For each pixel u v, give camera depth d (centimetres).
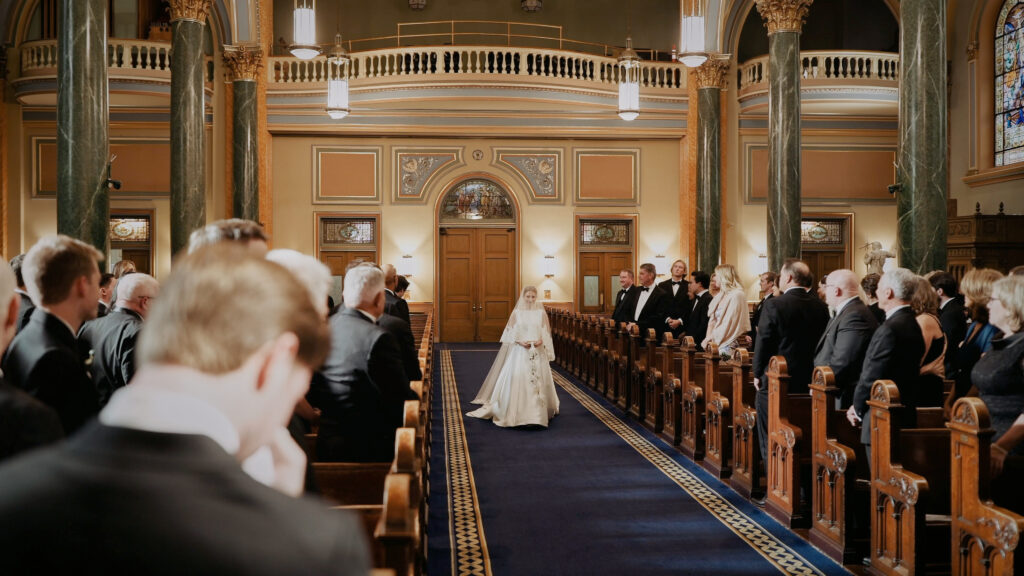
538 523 546
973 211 1830
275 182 1861
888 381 436
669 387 810
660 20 2092
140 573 69
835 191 1944
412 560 260
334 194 1877
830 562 471
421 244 1894
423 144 1895
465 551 489
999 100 1789
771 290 905
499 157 1906
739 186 1903
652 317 1061
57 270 276
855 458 462
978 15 1806
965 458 372
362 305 407
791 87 1236
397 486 241
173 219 1171
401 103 1800
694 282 980
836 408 562
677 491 628
